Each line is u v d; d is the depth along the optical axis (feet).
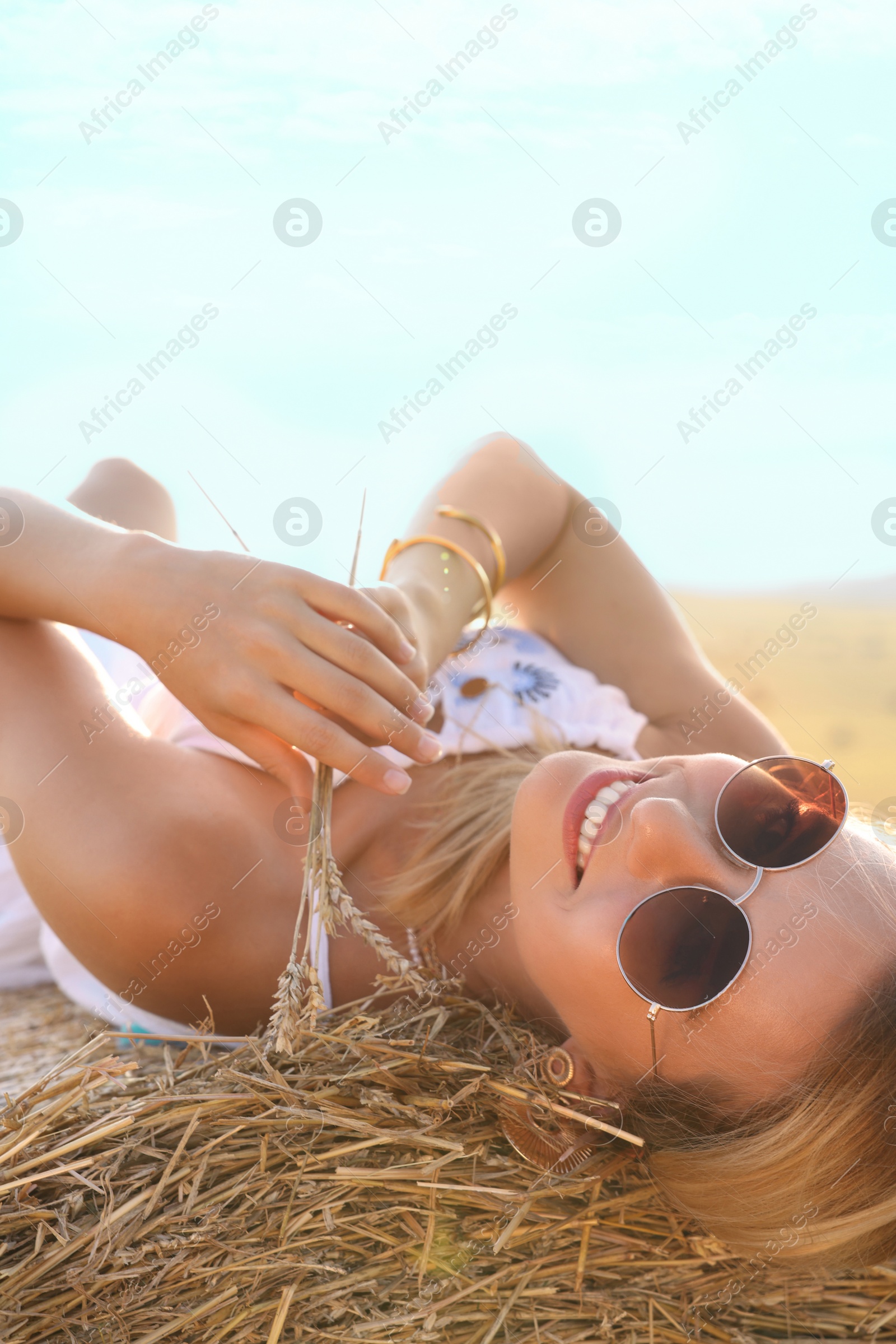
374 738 4.31
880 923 3.67
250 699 3.96
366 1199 3.44
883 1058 3.49
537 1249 3.47
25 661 4.74
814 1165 3.48
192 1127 3.44
